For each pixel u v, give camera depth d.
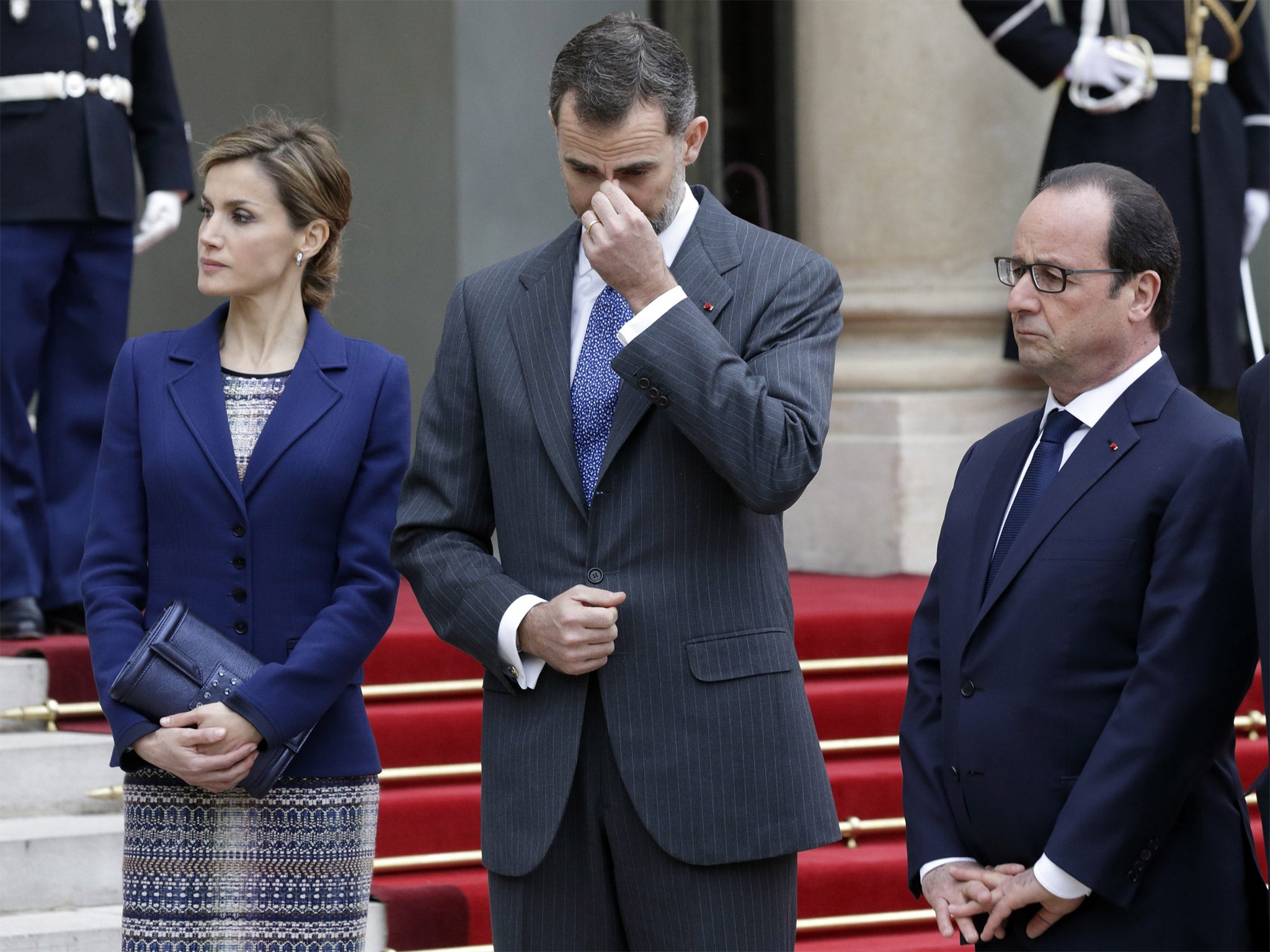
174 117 20.55
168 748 10.31
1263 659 8.53
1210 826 9.48
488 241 29.27
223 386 11.25
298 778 10.91
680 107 9.43
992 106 26.61
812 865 16.30
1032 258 9.75
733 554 9.74
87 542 11.19
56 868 14.71
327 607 11.01
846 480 26.44
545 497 9.90
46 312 19.03
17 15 18.77
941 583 10.57
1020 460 10.38
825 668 19.91
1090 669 9.49
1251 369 9.02
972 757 9.80
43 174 18.77
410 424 11.57
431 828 16.50
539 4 29.78
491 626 9.75
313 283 11.88
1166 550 9.28
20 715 16.66
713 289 9.88
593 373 9.96
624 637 9.62
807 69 27.08
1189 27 23.50
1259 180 24.23
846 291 27.02
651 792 9.51
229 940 10.82
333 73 32.03
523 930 9.88
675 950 9.58
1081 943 9.32
